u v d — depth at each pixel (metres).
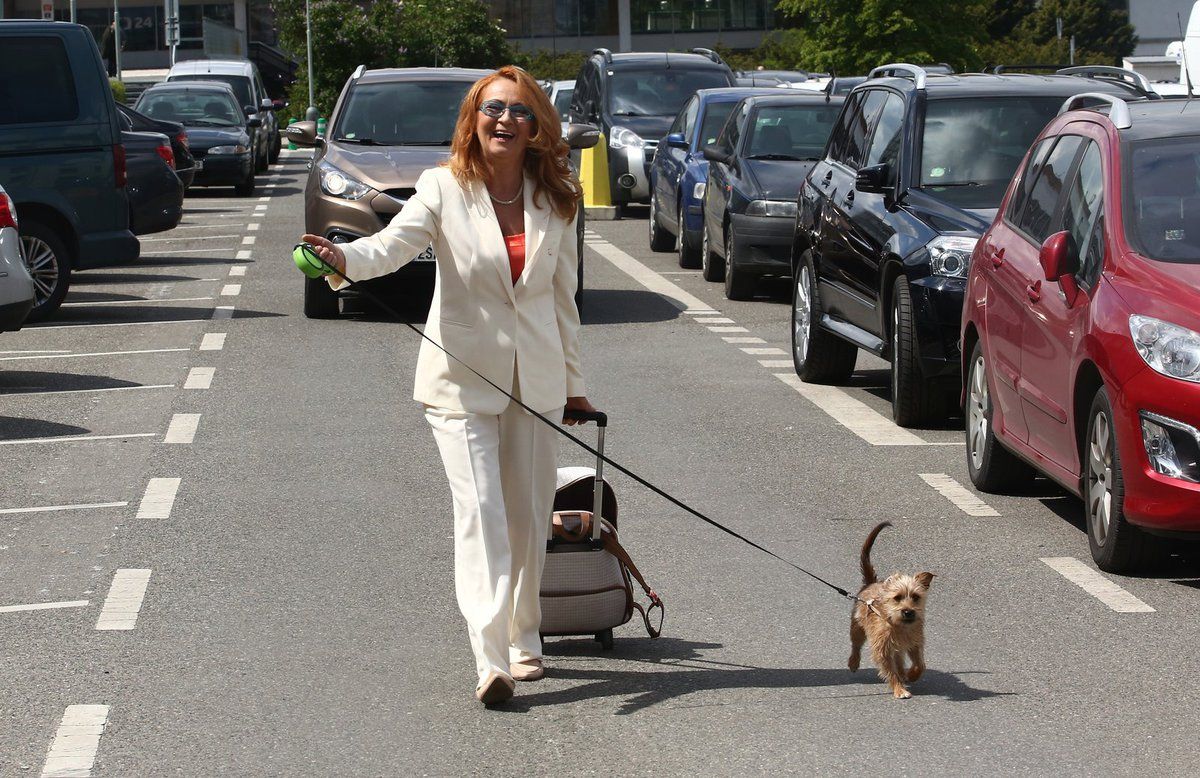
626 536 8.38
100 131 16.62
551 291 5.94
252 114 39.78
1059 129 9.35
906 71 12.83
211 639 6.67
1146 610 7.06
